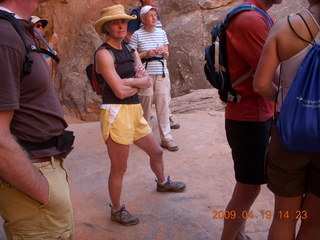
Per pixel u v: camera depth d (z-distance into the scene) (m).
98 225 3.43
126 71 3.24
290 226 2.07
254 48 2.27
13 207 1.71
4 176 1.54
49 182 1.72
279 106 2.01
